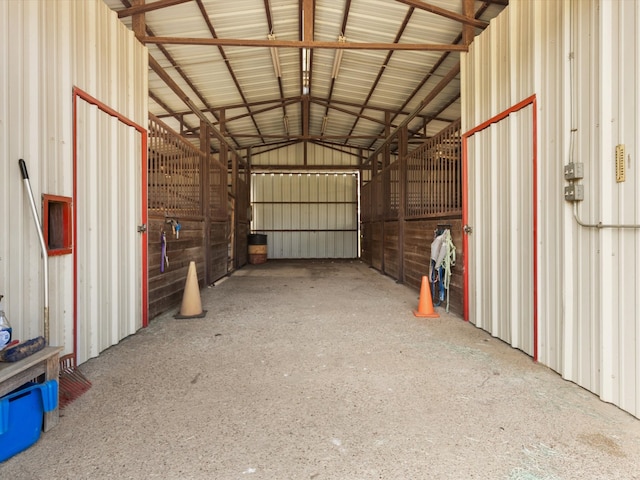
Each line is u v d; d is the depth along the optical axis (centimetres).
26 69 220
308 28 434
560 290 251
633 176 196
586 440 173
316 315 425
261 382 240
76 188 265
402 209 675
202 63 642
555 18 255
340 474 150
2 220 205
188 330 363
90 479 146
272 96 865
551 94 259
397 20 517
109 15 316
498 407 205
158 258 420
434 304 475
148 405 208
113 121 321
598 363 217
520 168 299
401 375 250
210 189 666
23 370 163
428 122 914
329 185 1348
